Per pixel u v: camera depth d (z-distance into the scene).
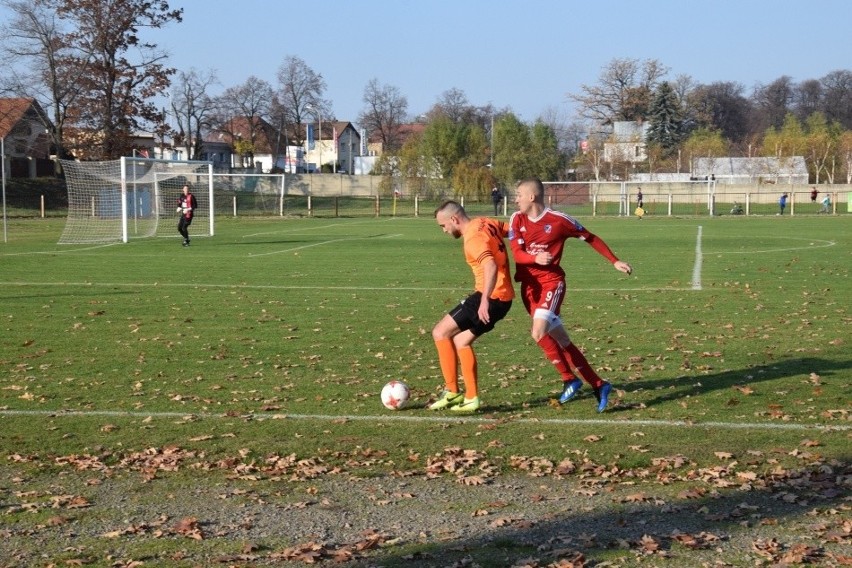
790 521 5.02
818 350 10.34
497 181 66.06
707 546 4.69
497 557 4.59
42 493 5.68
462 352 7.68
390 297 16.19
